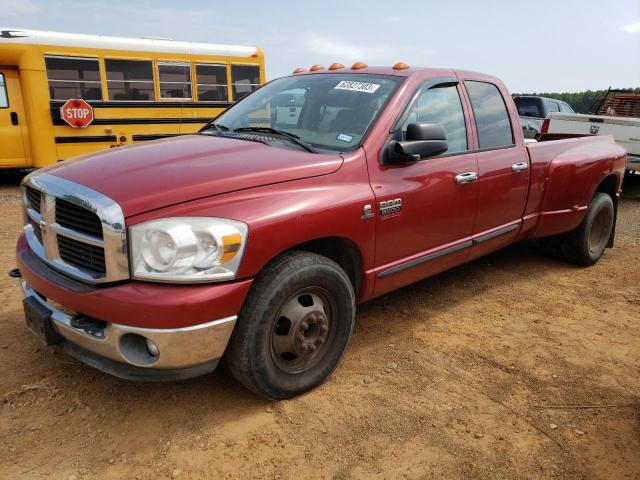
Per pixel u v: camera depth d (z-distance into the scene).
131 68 11.08
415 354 3.60
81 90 10.64
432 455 2.63
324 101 3.73
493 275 5.26
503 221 4.45
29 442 2.61
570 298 4.73
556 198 4.93
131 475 2.43
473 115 4.15
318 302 3.02
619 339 3.95
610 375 3.44
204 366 2.61
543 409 3.05
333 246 3.25
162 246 2.43
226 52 12.27
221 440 2.67
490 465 2.59
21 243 3.24
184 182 2.63
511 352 3.69
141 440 2.65
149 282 2.46
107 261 2.47
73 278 2.67
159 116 11.56
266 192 2.76
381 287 3.49
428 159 3.66
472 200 4.00
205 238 2.48
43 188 2.81
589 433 2.86
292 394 2.99
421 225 3.60
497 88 4.52
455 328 4.03
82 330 2.59
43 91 10.24
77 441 2.63
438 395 3.13
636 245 6.63
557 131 10.33
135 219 2.45
